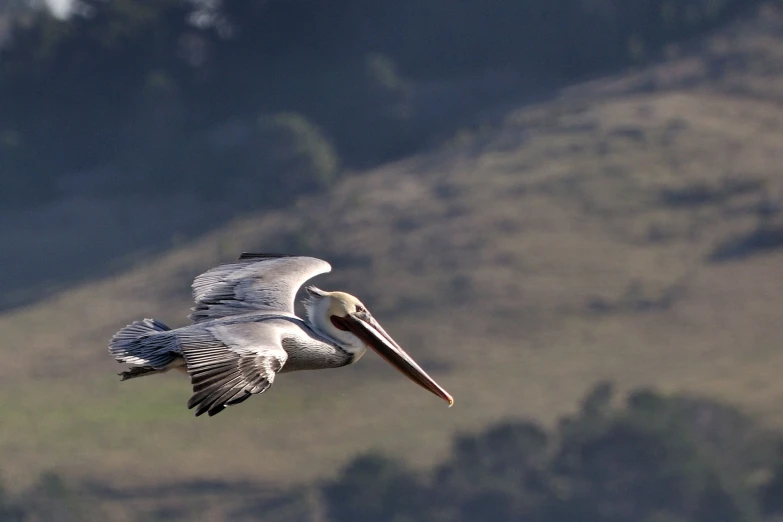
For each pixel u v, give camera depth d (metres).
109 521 34.41
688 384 44.59
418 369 8.20
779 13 90.44
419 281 59.88
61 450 37.97
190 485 35.41
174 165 87.44
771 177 66.44
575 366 49.09
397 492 35.56
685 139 72.69
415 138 88.56
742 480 35.09
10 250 79.62
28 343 55.66
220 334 7.00
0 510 34.22
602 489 35.41
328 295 8.32
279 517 34.12
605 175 69.38
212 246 72.06
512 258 60.88
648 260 59.88
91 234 81.12
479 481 35.91
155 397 41.62
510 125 82.38
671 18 93.31
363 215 69.62
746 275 56.88
